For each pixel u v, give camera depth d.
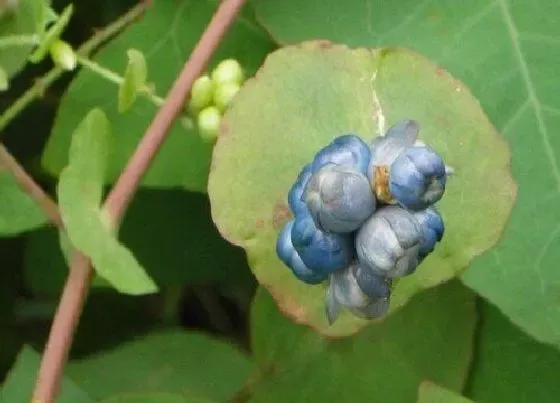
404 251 0.13
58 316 0.15
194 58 0.16
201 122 0.16
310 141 0.15
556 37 0.16
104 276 0.15
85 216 0.15
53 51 0.16
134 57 0.16
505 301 0.16
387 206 0.14
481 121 0.15
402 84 0.15
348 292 0.14
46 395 0.15
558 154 0.16
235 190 0.15
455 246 0.15
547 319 0.16
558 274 0.16
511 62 0.16
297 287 0.15
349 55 0.15
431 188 0.14
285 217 0.15
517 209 0.16
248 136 0.15
